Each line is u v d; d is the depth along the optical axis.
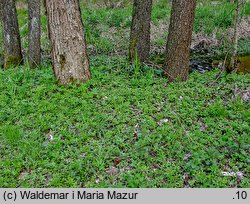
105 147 5.68
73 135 6.02
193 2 7.83
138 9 9.48
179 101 7.00
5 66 10.76
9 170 5.28
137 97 7.09
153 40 14.47
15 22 10.60
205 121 6.32
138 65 8.76
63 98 7.13
